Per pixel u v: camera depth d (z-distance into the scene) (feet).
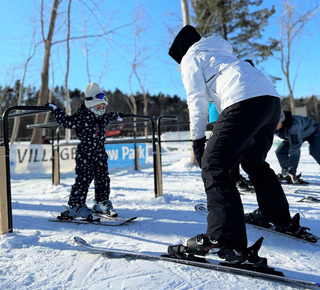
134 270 4.67
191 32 5.80
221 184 4.56
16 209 9.73
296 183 13.01
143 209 9.10
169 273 4.54
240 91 4.70
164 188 13.46
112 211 7.93
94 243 6.08
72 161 25.90
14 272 4.66
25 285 4.21
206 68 5.17
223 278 4.34
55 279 4.40
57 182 16.05
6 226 6.63
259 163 5.76
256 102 4.67
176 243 6.00
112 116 8.89
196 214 8.18
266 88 4.87
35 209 9.71
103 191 8.42
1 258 5.27
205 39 5.42
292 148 12.53
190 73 5.24
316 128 12.55
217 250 4.46
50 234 6.81
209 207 4.65
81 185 7.95
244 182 11.79
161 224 7.32
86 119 8.04
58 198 11.91
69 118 7.93
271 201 5.90
